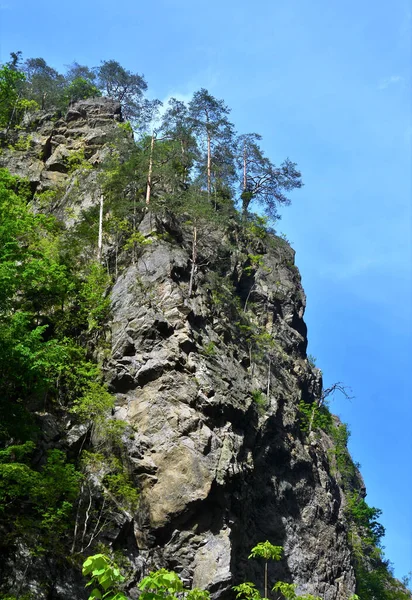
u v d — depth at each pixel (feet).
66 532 115.14
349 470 215.72
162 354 140.56
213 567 122.52
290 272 213.25
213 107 235.40
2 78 222.28
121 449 129.59
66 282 144.25
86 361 143.02
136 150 196.65
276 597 143.33
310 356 221.46
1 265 128.98
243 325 175.73
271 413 162.30
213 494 128.16
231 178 228.22
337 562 164.66
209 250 184.34
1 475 106.93
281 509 156.15
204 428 133.59
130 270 157.17
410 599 215.51
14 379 123.13
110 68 268.62
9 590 102.89
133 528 123.34
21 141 209.67
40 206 187.52
